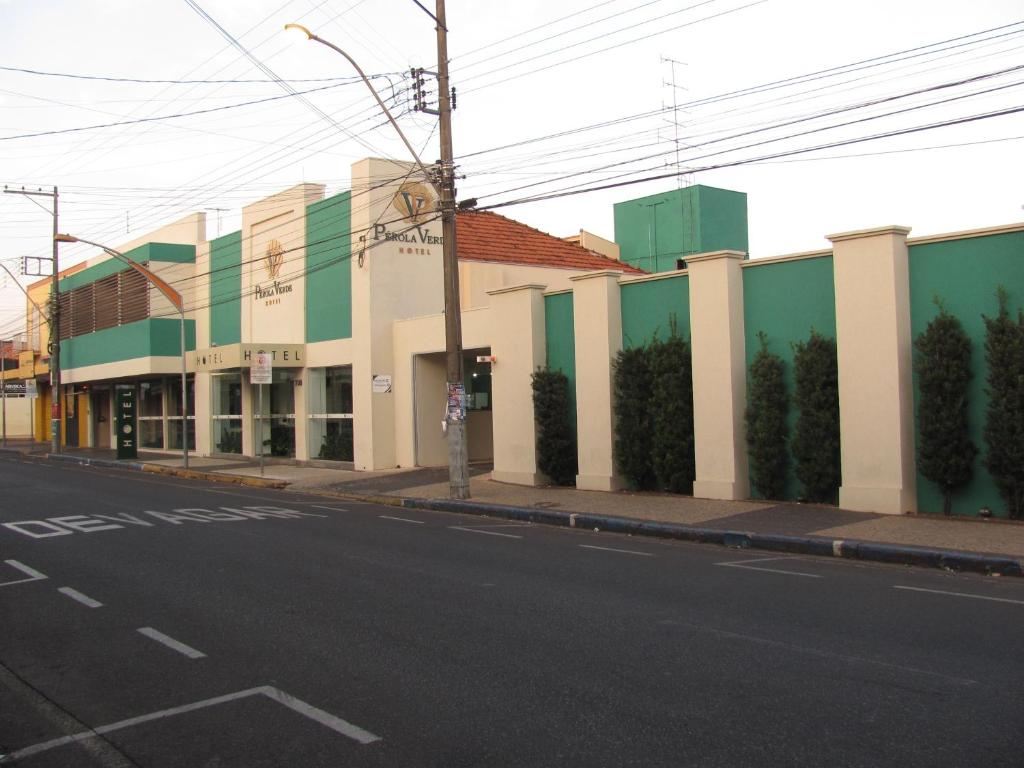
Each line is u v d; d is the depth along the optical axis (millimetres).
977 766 4496
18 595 8938
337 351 25109
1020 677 5980
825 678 5996
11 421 60000
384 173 23984
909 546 10867
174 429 35312
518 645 6914
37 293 47594
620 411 17328
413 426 23641
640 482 17250
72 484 22000
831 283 14695
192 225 33781
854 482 13852
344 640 7105
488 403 25047
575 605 8312
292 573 9969
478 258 25641
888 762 4562
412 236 24531
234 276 30594
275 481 22406
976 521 12523
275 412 28594
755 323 15617
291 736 5105
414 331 23375
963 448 12961
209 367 27438
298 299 26891
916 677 5992
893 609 8102
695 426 16016
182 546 11906
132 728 5316
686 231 40281
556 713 5375
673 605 8305
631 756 4695
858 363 13805
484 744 4910
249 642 7082
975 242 13086
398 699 5684
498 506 16016
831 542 11344
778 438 15078
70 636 7367
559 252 28469
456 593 8875
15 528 13680
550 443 18656
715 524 13109
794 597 8664
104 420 41594
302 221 26625
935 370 13070
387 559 10945
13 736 5262
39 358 46656
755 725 5117
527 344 19297
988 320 12656
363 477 22297
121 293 35875
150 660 6656
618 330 17812
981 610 8062
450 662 6469
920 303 13609
